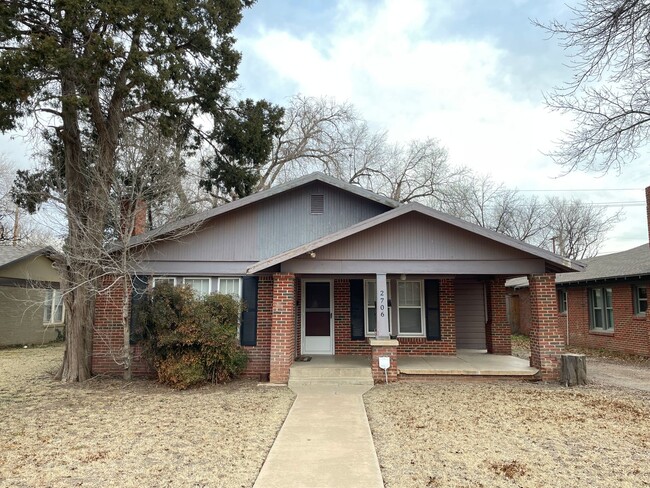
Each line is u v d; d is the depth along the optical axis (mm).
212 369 10148
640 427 6578
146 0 9008
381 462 5199
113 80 9867
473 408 7746
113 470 4938
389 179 28672
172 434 6293
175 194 12711
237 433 6348
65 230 11008
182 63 10344
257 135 13125
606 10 8453
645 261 15859
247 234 11852
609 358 15195
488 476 4738
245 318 11477
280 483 4566
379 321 10508
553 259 10023
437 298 13305
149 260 11578
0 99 7914
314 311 13328
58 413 7527
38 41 8078
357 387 9773
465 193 32625
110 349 11227
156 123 11281
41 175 11445
